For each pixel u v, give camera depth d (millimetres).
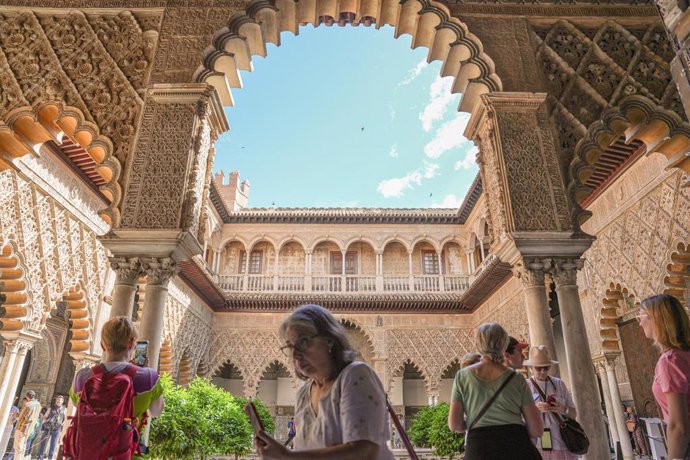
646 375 9094
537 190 4453
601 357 9312
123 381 2033
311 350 1381
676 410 1792
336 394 1323
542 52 5062
